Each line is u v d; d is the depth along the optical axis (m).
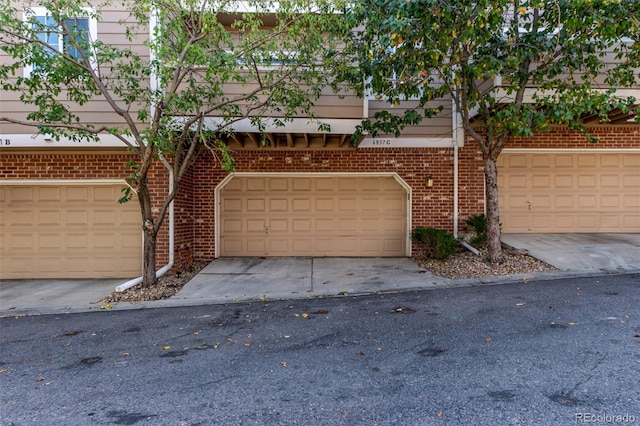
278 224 10.59
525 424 2.89
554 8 6.68
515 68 7.18
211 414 3.18
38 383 3.83
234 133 8.93
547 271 7.66
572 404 3.14
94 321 5.97
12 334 5.44
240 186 10.59
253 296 7.10
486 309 5.73
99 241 9.44
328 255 10.60
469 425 2.91
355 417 3.07
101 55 6.49
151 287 7.71
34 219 9.44
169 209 9.02
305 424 2.99
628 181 10.67
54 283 8.84
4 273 9.39
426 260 9.52
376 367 3.98
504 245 9.46
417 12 6.02
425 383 3.59
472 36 6.59
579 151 10.57
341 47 8.95
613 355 4.01
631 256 8.34
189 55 6.79
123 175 9.28
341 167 10.39
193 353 4.54
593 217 10.68
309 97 8.15
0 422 3.12
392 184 10.59
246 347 4.68
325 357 4.29
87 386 3.75
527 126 7.14
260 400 3.39
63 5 6.46
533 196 10.65
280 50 7.45
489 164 8.32
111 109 8.48
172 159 9.02
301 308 6.32
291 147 10.34
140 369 4.12
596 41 7.49
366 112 8.61
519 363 3.91
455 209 10.32
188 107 6.58
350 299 6.78
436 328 5.05
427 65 7.17
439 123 10.35
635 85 8.69
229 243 10.62
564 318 5.17
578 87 7.35
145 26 7.92
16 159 9.25
